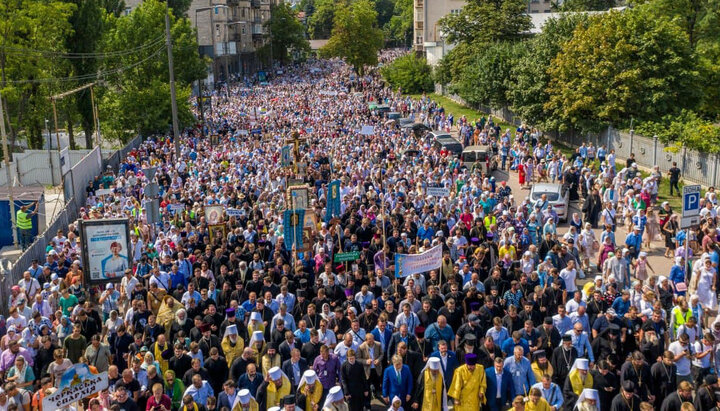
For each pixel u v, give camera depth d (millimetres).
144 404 11898
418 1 119562
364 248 19422
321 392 11781
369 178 29562
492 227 21484
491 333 13461
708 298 17406
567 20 46781
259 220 22641
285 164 31297
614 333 13352
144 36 56906
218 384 12648
